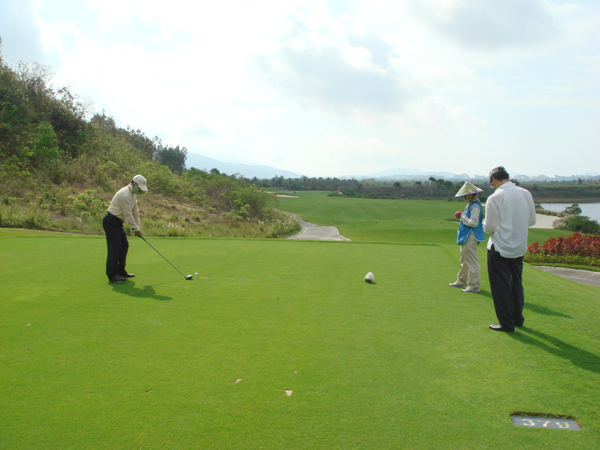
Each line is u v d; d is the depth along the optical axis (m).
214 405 2.55
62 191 18.00
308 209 54.84
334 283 5.95
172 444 2.16
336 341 3.67
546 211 57.12
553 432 2.36
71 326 3.95
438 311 4.67
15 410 2.47
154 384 2.81
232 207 29.27
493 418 2.48
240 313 4.44
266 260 7.80
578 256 13.72
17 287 5.40
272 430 2.30
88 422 2.35
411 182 141.25
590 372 3.14
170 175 27.70
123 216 5.75
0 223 13.19
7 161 18.34
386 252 9.11
